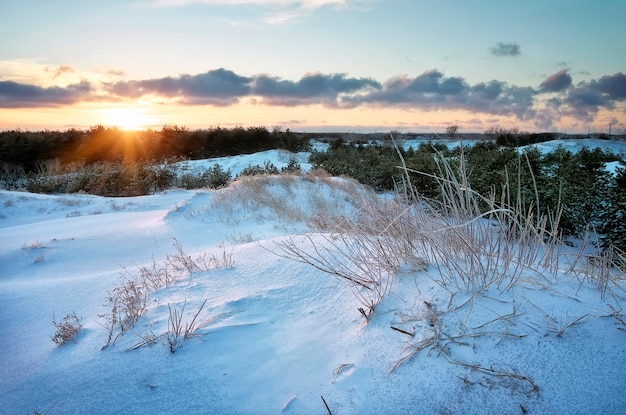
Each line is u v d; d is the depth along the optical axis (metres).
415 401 2.02
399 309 2.70
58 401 2.31
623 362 2.03
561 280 2.79
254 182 11.88
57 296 4.32
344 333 2.68
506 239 3.03
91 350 2.83
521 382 2.00
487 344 2.24
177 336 2.81
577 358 2.08
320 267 3.59
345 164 18.39
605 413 1.80
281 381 2.33
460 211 3.24
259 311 3.12
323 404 2.11
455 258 3.04
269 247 4.62
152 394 2.29
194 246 8.07
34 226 10.77
